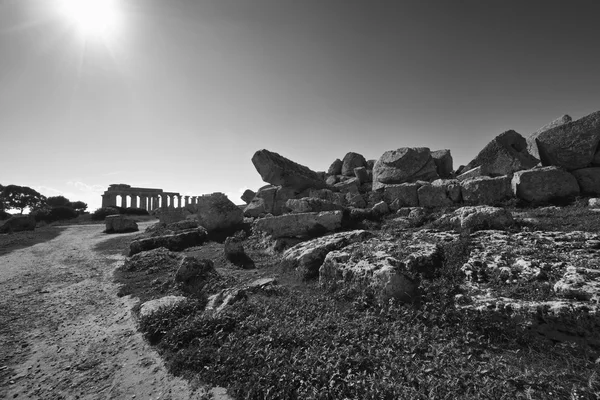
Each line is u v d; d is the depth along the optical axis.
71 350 8.27
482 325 6.91
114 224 38.53
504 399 4.78
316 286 11.31
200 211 25.12
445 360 5.93
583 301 6.63
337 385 5.41
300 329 7.44
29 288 14.62
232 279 12.77
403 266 9.60
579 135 19.33
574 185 17.88
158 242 22.23
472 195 19.42
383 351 6.34
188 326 8.16
